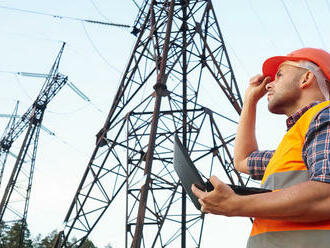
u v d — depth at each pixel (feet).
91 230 58.49
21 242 118.11
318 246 4.74
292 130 5.61
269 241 5.10
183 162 5.46
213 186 5.16
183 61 68.90
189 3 68.64
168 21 59.77
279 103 6.38
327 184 4.61
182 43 64.18
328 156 4.71
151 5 68.95
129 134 55.31
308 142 5.11
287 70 6.47
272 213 4.76
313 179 4.69
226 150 60.23
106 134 62.59
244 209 4.88
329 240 4.73
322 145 4.84
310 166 4.96
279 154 5.65
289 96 6.27
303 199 4.61
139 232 42.78
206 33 71.51
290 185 5.26
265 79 7.59
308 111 5.48
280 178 5.39
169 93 53.47
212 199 5.04
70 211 61.16
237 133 7.95
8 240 214.69
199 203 5.51
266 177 5.79
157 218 45.57
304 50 6.52
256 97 7.80
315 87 6.17
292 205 4.65
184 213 62.80
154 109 51.42
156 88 53.06
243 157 7.67
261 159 7.22
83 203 60.08
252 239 5.42
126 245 44.55
